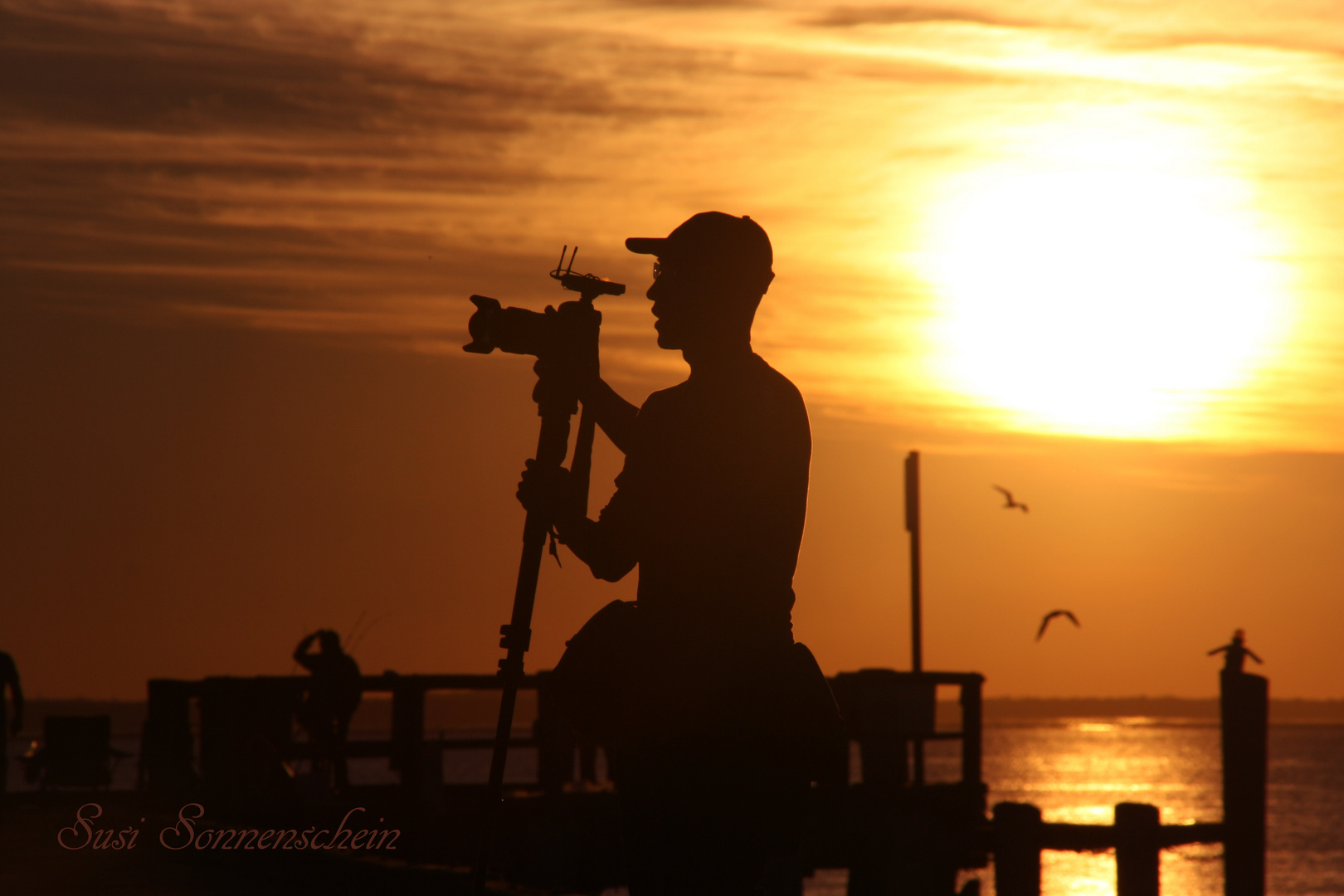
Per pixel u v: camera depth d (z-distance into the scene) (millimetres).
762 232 11727
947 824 46531
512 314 11688
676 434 11164
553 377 11656
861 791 46094
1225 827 46750
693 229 11555
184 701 43781
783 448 11422
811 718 11344
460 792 45344
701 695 11023
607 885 44250
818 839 45062
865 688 47656
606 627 11461
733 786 11156
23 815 43188
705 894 11250
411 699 43250
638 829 11367
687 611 11164
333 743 42344
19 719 46312
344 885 27203
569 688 11477
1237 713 47062
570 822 44031
